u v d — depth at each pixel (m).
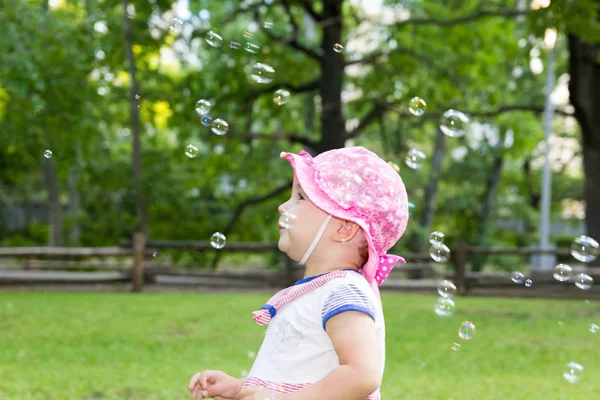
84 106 16.53
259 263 27.78
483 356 7.73
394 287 15.86
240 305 12.09
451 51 19.00
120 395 5.72
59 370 6.63
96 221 26.08
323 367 2.02
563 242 28.97
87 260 22.08
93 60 16.70
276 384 2.04
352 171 2.13
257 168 20.98
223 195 24.45
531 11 12.03
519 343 8.70
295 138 17.69
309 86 17.89
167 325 9.59
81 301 12.25
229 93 17.59
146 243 15.67
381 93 18.55
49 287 14.84
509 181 30.34
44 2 17.14
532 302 13.93
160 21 16.45
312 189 2.12
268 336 2.14
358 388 1.88
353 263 2.15
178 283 15.54
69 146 17.59
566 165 30.95
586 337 9.29
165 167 21.80
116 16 17.12
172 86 18.19
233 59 17.25
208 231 22.73
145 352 7.62
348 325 1.95
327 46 16.98
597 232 16.33
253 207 23.34
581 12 11.68
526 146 22.78
